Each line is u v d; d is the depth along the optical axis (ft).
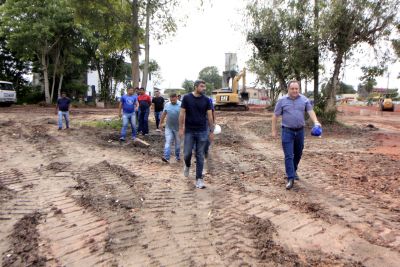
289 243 13.24
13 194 18.98
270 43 58.70
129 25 51.85
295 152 21.22
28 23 100.73
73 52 118.32
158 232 14.17
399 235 13.91
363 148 35.73
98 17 54.29
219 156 30.45
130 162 27.32
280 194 19.11
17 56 110.22
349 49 55.47
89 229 14.51
